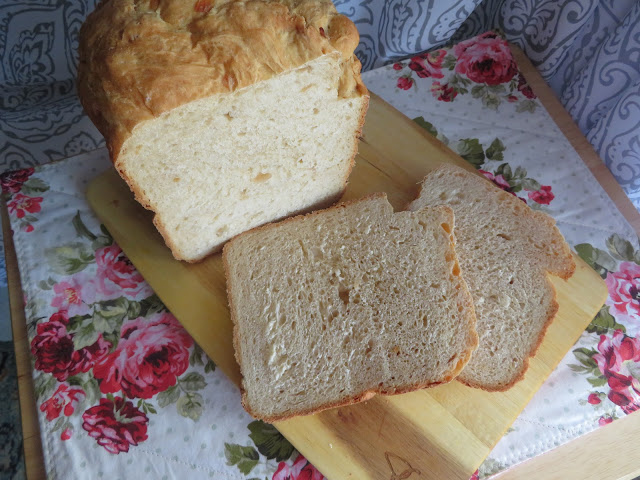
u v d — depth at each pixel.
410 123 0.36
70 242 0.32
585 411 0.27
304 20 0.25
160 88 0.23
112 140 0.24
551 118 0.38
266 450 0.26
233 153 0.28
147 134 0.25
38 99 0.46
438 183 0.32
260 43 0.24
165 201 0.28
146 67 0.24
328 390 0.26
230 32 0.24
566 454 0.26
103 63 0.24
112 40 0.25
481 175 0.35
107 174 0.34
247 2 0.25
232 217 0.31
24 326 0.29
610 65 0.35
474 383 0.27
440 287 0.27
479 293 0.29
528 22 0.39
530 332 0.28
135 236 0.32
